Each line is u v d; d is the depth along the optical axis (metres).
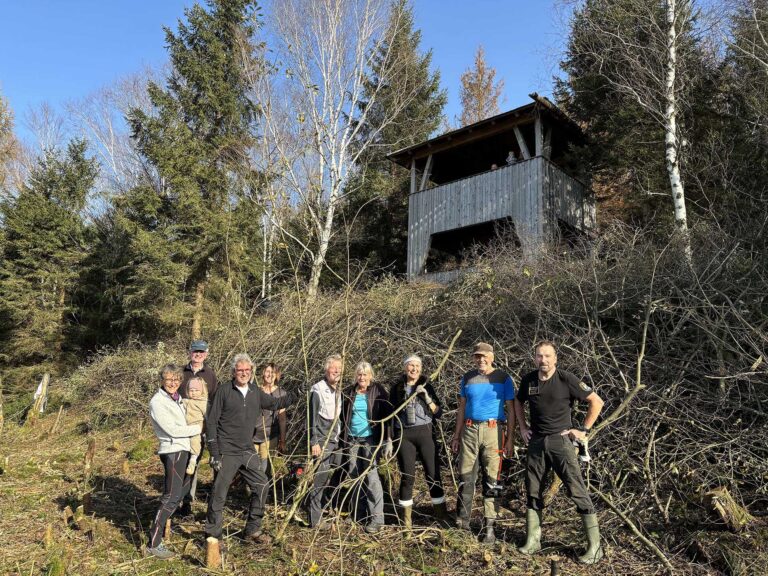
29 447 9.11
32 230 17.27
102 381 12.09
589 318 6.42
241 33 16.80
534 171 13.73
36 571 4.06
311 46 17.95
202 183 15.62
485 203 14.74
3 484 6.52
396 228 21.80
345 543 4.36
